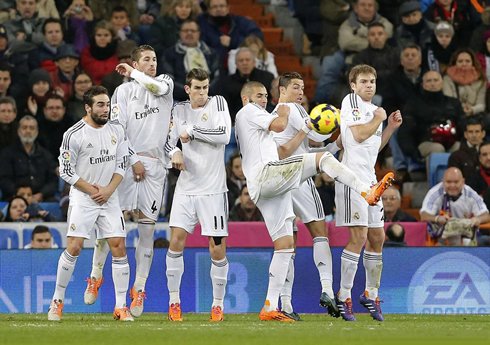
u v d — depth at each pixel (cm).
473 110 4912
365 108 2667
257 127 2586
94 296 2884
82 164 2588
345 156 2677
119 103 2775
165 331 2098
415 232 3650
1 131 4381
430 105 4788
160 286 3183
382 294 3189
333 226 3481
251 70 4734
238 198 4006
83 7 5006
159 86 2733
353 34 5009
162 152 2808
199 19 5062
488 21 5156
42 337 1922
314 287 3189
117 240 2627
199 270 3198
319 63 5484
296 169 2422
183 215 2711
